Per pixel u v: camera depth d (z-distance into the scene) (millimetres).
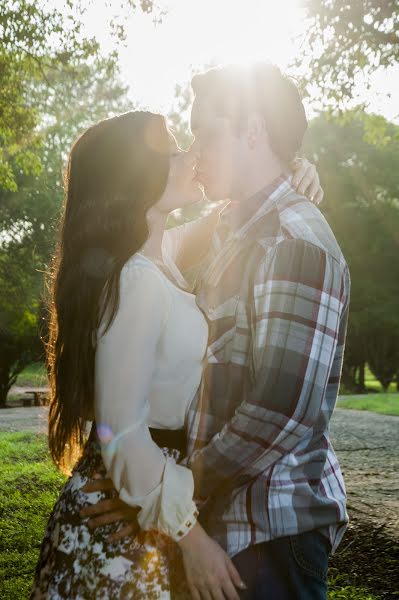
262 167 2146
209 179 2197
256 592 1869
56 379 2020
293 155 2201
